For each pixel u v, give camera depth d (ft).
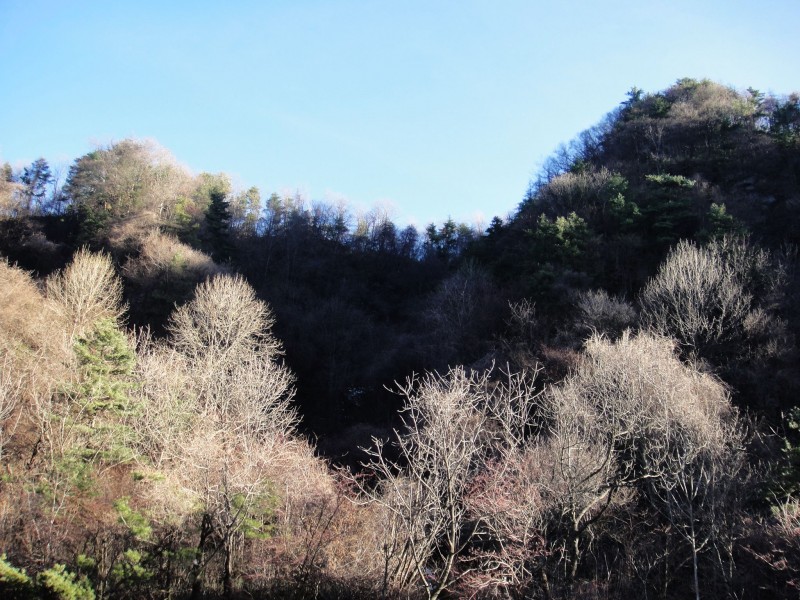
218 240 144.56
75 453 44.29
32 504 37.29
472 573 40.68
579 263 109.91
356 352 129.08
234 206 183.42
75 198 150.61
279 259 159.33
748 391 69.72
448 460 34.73
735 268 85.51
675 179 122.93
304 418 108.99
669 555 45.21
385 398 111.75
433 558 44.98
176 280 111.04
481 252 141.79
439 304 124.88
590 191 137.49
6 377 48.01
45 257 121.70
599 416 49.78
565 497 41.65
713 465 40.96
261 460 41.73
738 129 145.48
